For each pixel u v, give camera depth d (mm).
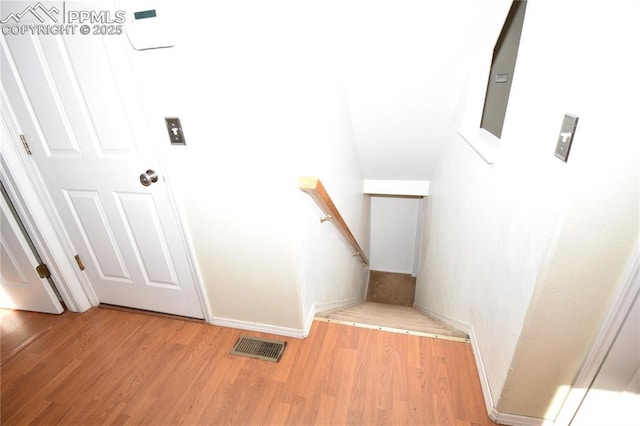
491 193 1365
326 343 1606
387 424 1225
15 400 1387
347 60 1973
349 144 2492
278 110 1067
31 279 1783
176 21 997
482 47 1714
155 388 1407
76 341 1681
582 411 1072
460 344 1570
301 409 1295
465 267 1760
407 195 3920
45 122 1365
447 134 2473
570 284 866
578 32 748
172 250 1554
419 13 1604
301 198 1370
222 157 1215
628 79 637
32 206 1576
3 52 1238
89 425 1275
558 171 819
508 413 1169
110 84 1188
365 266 4441
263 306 1596
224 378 1440
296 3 1090
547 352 991
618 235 778
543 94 927
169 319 1803
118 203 1495
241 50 996
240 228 1372
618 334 884
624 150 685
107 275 1787
